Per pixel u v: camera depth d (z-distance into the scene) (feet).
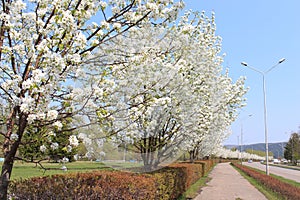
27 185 15.07
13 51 11.41
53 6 11.45
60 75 11.48
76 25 11.33
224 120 48.93
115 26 12.15
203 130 34.04
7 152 12.01
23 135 12.60
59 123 11.23
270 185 52.31
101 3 12.30
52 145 11.78
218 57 37.52
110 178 19.57
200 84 31.94
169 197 30.37
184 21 27.14
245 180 72.43
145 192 19.63
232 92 49.67
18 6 10.78
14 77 10.80
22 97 11.21
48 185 15.26
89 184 16.71
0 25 11.32
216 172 102.42
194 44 26.14
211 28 34.24
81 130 12.90
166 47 17.42
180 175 37.19
